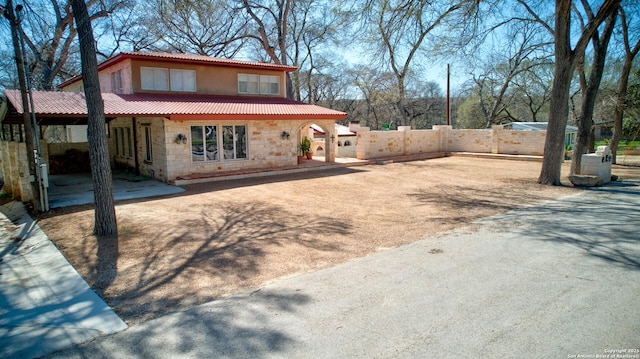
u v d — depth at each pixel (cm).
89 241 730
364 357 344
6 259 654
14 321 438
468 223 823
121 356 360
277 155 1773
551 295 457
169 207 1030
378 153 2244
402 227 806
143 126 1616
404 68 2909
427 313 421
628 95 2436
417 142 2478
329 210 985
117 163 1959
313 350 357
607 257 584
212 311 444
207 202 1098
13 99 1266
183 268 588
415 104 5103
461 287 487
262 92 2031
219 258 630
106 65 1839
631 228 739
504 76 3516
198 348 368
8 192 1283
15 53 970
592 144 2411
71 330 412
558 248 632
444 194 1189
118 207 1030
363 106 5516
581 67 1648
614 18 1316
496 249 635
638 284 483
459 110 4897
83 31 694
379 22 1213
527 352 343
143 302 476
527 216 869
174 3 952
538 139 2208
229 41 2978
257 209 1002
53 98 1362
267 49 2972
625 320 395
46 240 750
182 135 1473
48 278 563
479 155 2359
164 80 1734
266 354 354
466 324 395
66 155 1880
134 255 650
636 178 1476
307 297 472
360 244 692
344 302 455
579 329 379
